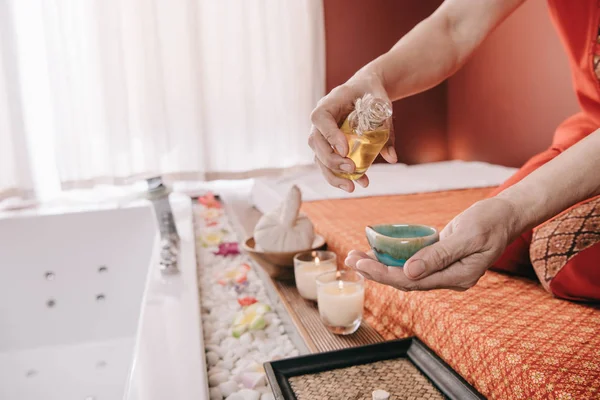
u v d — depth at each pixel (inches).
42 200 124.5
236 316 56.4
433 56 44.7
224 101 131.9
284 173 137.9
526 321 39.8
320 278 50.7
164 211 68.3
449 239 28.7
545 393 31.2
